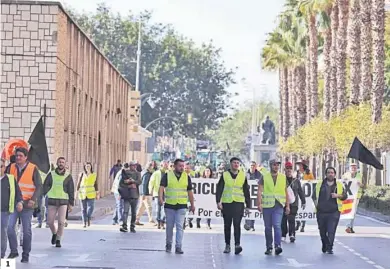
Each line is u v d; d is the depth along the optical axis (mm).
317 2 95250
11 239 27469
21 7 57188
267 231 33312
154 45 177750
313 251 35125
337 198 34156
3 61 57125
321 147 96938
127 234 42156
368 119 75312
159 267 28000
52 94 57062
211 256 32125
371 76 78062
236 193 32969
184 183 32906
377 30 74250
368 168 80875
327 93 98375
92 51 78125
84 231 43500
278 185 33219
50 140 56875
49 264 27703
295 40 116250
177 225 32875
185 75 178625
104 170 90062
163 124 178000
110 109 95688
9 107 57031
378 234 46062
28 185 27234
